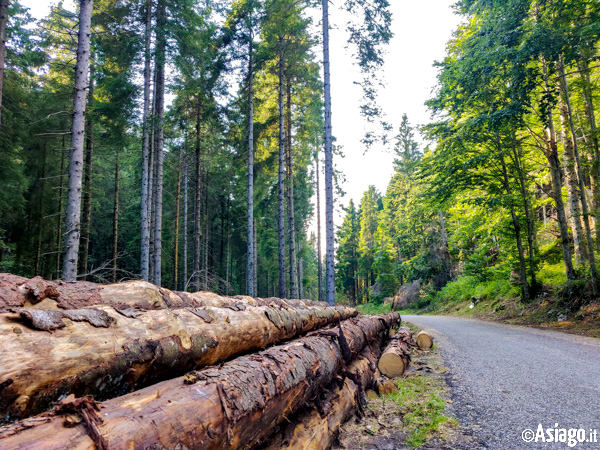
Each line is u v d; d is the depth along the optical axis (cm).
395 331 1049
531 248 1403
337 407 371
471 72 1258
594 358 608
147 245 1209
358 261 4791
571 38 1030
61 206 1850
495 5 1177
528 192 1529
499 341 841
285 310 469
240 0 1555
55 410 152
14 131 1454
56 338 184
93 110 1255
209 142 2033
